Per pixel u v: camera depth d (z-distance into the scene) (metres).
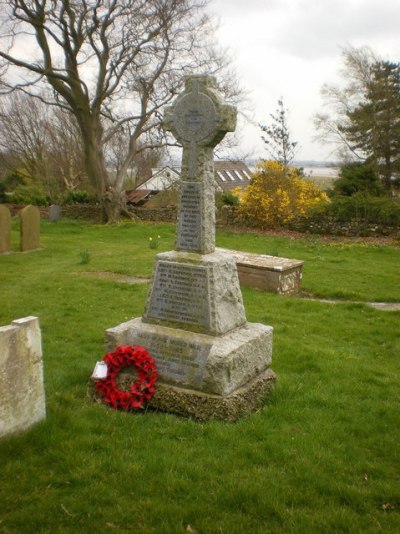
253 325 5.25
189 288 4.87
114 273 12.55
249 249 17.30
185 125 4.92
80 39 23.58
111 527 2.96
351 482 3.54
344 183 29.28
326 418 4.59
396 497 3.35
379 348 7.25
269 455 3.87
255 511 3.16
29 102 40.69
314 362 6.18
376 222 20.84
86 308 8.80
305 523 3.04
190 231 5.01
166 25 23.12
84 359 6.00
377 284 12.06
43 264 13.60
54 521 2.99
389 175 35.09
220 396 4.45
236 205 24.47
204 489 3.38
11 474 3.41
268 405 4.85
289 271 10.97
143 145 27.98
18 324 3.84
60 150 42.81
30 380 3.94
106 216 25.81
